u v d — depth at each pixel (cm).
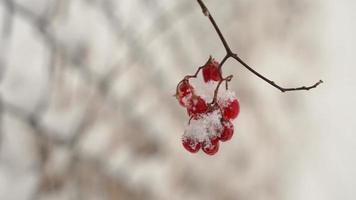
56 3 101
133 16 116
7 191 92
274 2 154
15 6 96
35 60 98
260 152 137
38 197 96
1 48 94
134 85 113
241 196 131
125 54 113
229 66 136
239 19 142
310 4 167
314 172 148
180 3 128
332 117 161
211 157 126
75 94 102
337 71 169
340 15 178
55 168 98
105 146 106
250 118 138
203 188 123
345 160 157
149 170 113
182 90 65
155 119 116
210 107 64
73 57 102
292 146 146
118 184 107
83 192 101
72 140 100
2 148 93
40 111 97
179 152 120
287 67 153
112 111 108
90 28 107
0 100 93
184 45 127
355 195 152
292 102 151
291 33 157
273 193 138
